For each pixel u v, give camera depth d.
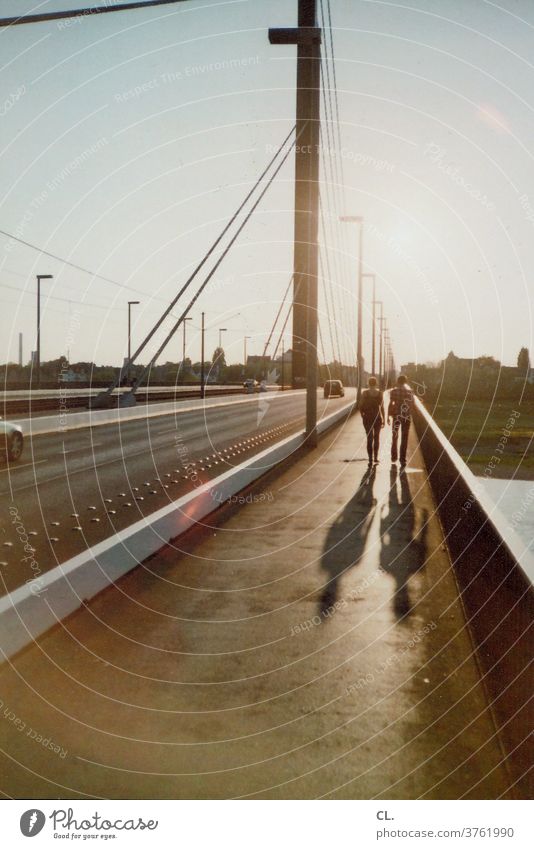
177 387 80.38
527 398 52.09
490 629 4.34
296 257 23.72
